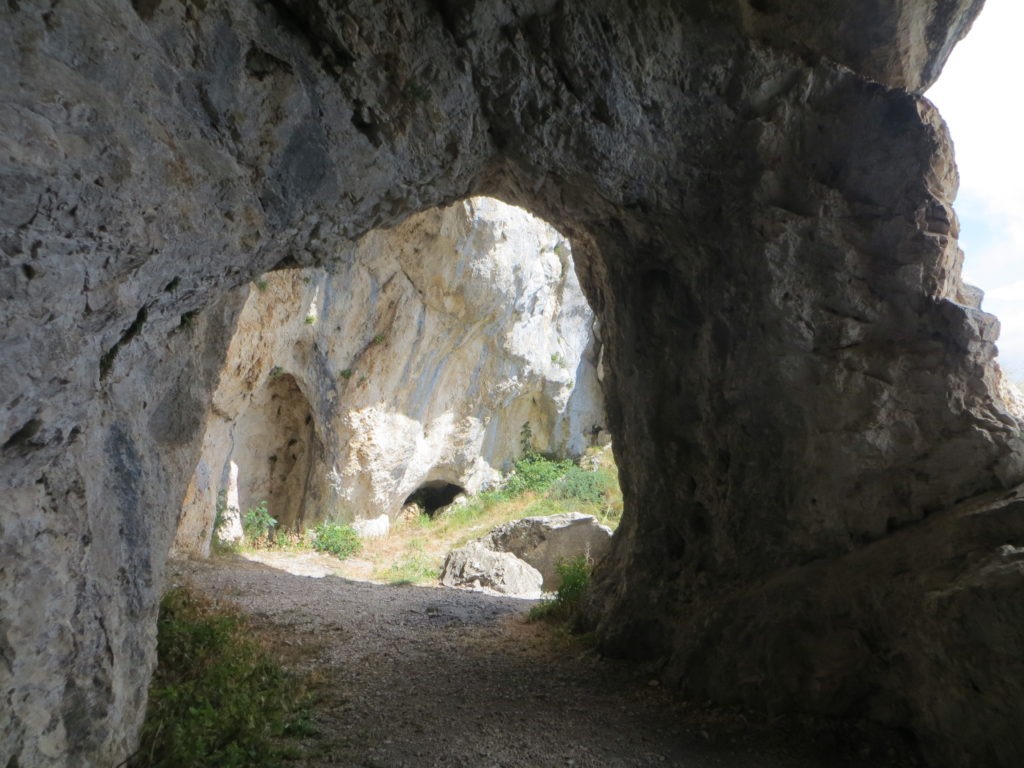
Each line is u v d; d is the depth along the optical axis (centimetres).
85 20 218
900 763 412
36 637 255
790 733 450
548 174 500
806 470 488
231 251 315
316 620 724
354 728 443
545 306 1734
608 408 696
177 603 590
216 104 289
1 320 202
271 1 321
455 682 547
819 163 491
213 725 387
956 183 498
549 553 1134
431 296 1384
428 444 1566
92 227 222
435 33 392
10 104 193
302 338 1196
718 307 531
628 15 443
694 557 583
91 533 287
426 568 1190
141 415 344
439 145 425
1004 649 351
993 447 437
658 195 512
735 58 475
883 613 428
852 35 486
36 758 259
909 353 464
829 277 478
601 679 559
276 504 1395
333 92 351
